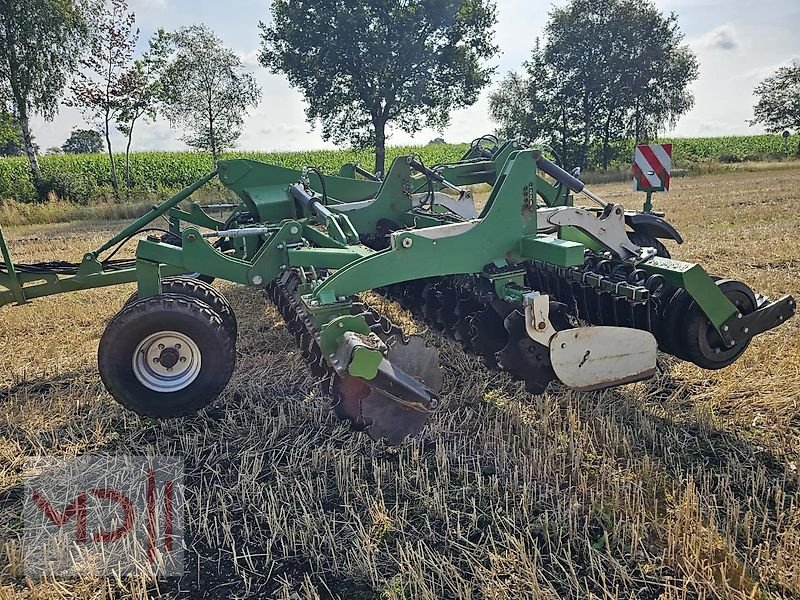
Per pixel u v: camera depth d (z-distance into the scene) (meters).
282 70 24.33
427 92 24.58
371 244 6.12
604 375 4.18
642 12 33.59
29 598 2.74
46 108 22.41
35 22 20.92
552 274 5.32
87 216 18.52
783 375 4.62
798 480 3.39
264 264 4.58
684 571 2.76
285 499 3.45
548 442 3.89
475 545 2.99
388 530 3.16
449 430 4.15
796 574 2.66
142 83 22.55
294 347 5.84
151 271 4.42
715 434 3.97
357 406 3.63
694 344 4.33
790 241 9.45
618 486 3.35
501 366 4.59
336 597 2.75
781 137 49.34
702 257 8.61
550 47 34.53
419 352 3.80
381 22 23.55
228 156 30.53
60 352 5.91
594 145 37.44
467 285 5.12
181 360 4.18
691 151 44.88
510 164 4.24
